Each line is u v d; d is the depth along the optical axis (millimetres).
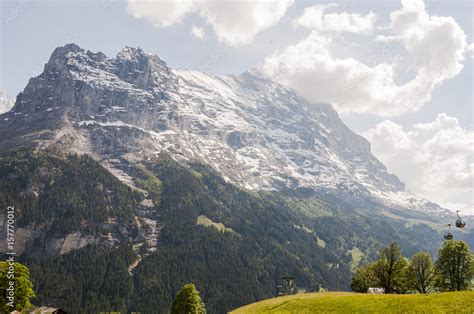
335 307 89062
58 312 149375
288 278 165250
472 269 118750
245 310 103875
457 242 123250
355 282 141875
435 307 78312
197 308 149875
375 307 84250
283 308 96625
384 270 128500
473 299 79750
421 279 125938
